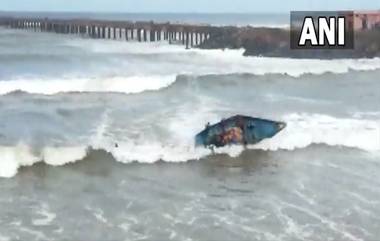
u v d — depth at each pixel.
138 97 29.92
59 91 31.72
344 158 19.59
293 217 14.40
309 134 21.55
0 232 13.14
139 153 19.05
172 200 15.43
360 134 21.80
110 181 16.81
